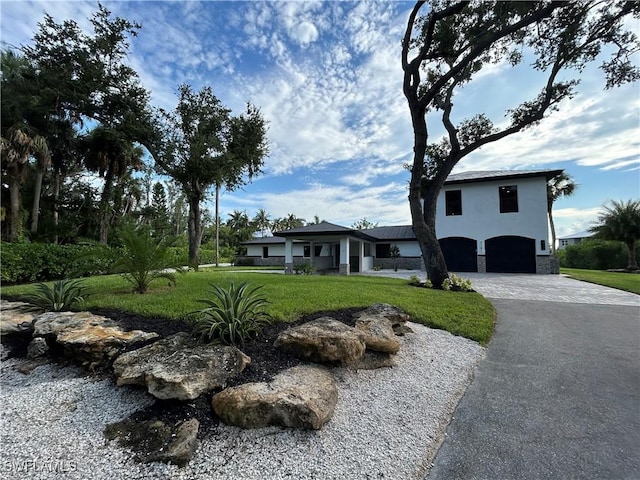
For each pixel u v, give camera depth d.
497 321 6.75
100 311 5.32
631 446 2.62
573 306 8.30
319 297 6.87
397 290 9.06
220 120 15.81
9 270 9.86
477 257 20.00
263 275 12.66
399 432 2.82
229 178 16.67
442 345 5.10
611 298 9.56
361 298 7.09
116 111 15.50
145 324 4.68
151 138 15.18
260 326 4.53
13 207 14.00
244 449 2.52
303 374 3.42
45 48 13.30
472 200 20.36
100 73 14.03
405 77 11.02
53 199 18.62
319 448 2.56
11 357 4.38
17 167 13.66
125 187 23.44
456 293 9.44
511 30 9.17
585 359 4.61
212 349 3.51
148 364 3.25
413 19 10.41
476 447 2.62
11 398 3.32
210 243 44.47
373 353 4.33
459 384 3.82
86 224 20.98
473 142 12.05
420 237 11.41
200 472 2.28
